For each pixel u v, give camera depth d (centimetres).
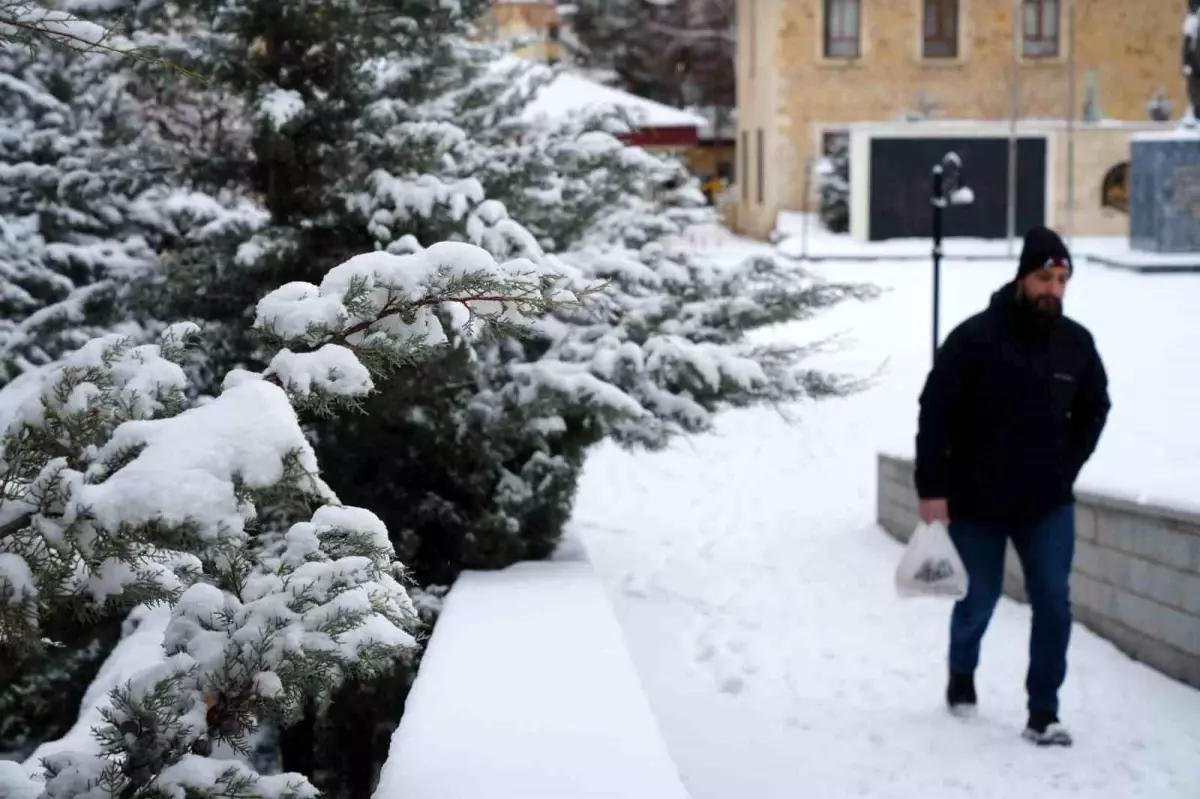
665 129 3281
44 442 251
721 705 637
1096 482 731
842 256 3250
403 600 281
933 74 3853
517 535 661
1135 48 3881
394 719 604
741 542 1060
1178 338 1953
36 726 642
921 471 606
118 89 793
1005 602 837
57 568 234
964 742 578
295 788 247
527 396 650
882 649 725
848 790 524
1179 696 623
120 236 808
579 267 713
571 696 385
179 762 245
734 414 1577
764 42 4022
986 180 3531
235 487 237
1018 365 595
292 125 699
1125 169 3594
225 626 263
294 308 273
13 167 786
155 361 264
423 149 701
